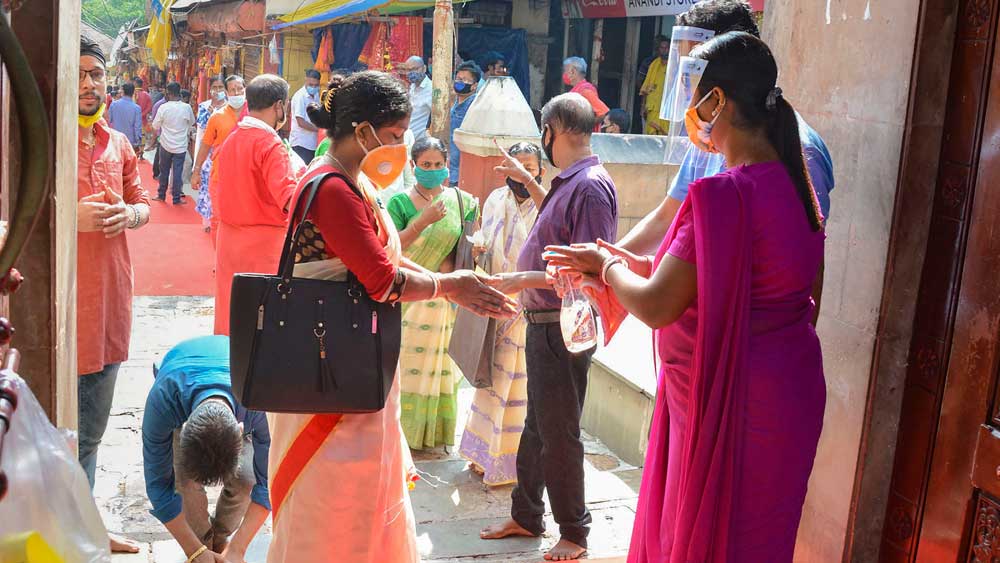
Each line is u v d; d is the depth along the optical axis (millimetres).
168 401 3078
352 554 2652
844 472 3062
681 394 2395
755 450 2314
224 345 3297
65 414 2869
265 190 4703
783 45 3379
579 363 3672
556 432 3676
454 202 4484
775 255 2266
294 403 2496
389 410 2742
